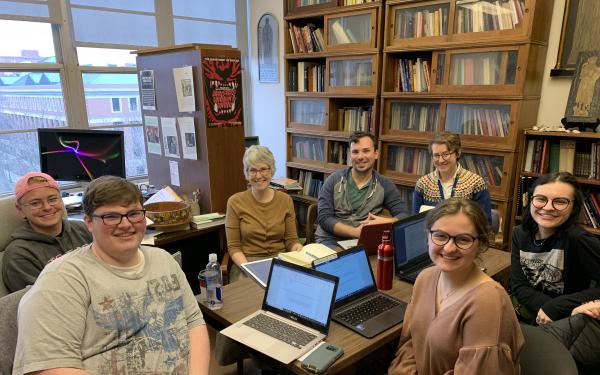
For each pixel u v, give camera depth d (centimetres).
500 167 283
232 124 271
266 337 133
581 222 259
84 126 372
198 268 284
